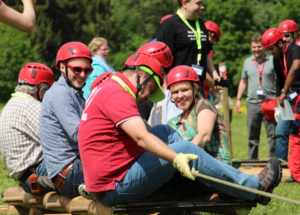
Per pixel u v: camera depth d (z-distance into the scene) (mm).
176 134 7219
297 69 13312
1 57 99875
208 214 9172
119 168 6676
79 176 7887
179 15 11164
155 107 10117
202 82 11273
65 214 8344
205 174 6887
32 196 8812
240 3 91250
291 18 82625
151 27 103562
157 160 6652
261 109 17141
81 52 8070
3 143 8727
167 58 8484
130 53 98188
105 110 6551
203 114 8164
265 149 23641
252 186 7188
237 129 37812
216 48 91562
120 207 6758
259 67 17125
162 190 7922
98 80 7391
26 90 8852
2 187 12625
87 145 6723
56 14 81688
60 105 7891
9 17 5281
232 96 92000
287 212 9617
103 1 88688
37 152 8664
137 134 6270
